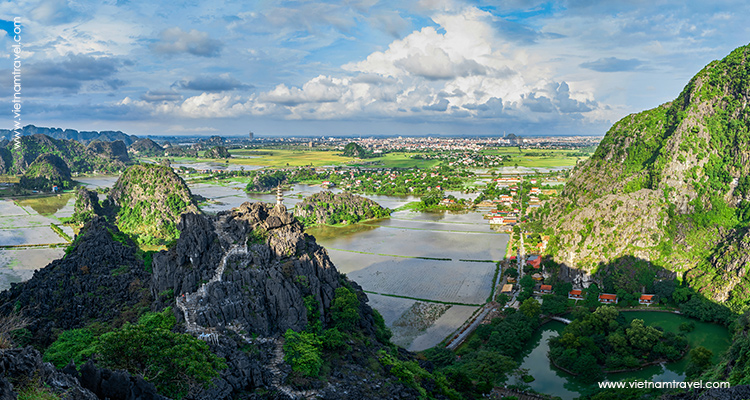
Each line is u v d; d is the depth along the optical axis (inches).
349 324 4736.7
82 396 2053.4
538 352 5531.5
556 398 4379.9
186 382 2888.8
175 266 4662.9
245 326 4089.6
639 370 4990.2
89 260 5536.4
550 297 6692.9
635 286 7106.3
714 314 6141.7
